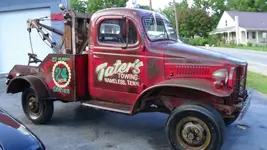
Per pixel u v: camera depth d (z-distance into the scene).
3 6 12.81
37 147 3.03
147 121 6.49
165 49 4.93
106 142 5.30
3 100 8.43
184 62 4.77
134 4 6.18
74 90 5.61
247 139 5.47
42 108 6.10
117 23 5.21
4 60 13.20
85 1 36.06
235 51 32.16
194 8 58.31
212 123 4.34
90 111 7.23
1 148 2.86
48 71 5.97
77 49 5.94
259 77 13.16
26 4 12.59
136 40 5.05
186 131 4.54
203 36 57.56
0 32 13.05
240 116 4.79
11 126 3.24
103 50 5.38
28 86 6.34
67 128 6.02
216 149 4.38
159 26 5.43
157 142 5.31
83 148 5.02
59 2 12.27
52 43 6.94
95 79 5.57
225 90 4.44
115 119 6.62
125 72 5.20
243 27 51.41
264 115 7.01
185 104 4.64
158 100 5.28
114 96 5.40
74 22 5.74
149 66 4.98
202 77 4.66
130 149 5.00
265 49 36.31
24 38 12.90
